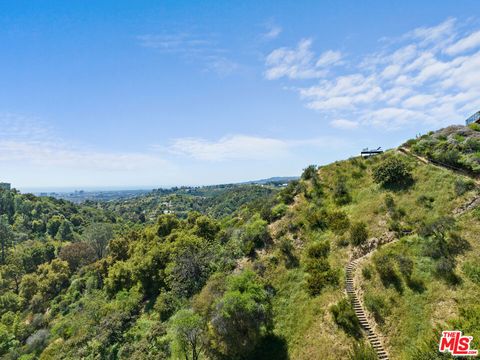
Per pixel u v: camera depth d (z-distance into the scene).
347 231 31.89
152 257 45.59
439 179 31.25
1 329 45.34
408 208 30.25
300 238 34.19
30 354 40.06
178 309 34.50
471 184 27.80
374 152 47.38
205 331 25.38
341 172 44.19
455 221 24.31
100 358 31.19
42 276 65.81
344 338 20.59
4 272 68.75
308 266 29.30
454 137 36.06
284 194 46.03
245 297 23.52
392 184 35.28
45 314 55.09
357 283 24.86
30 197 138.00
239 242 39.03
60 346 36.91
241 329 23.33
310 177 47.09
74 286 60.66
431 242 23.75
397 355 18.22
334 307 22.67
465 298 18.67
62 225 113.38
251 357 23.00
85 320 39.19
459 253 21.66
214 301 27.44
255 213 48.78
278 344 23.22
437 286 20.48
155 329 31.97
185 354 25.19
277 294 28.09
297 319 24.64
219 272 35.28
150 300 42.06
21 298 59.66
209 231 52.19
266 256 33.75
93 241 81.12
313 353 20.78
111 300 46.97
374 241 28.55
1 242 90.56
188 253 40.44
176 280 38.22
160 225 60.47
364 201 35.75
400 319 20.05
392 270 23.48
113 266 54.09
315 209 38.34
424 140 39.44
